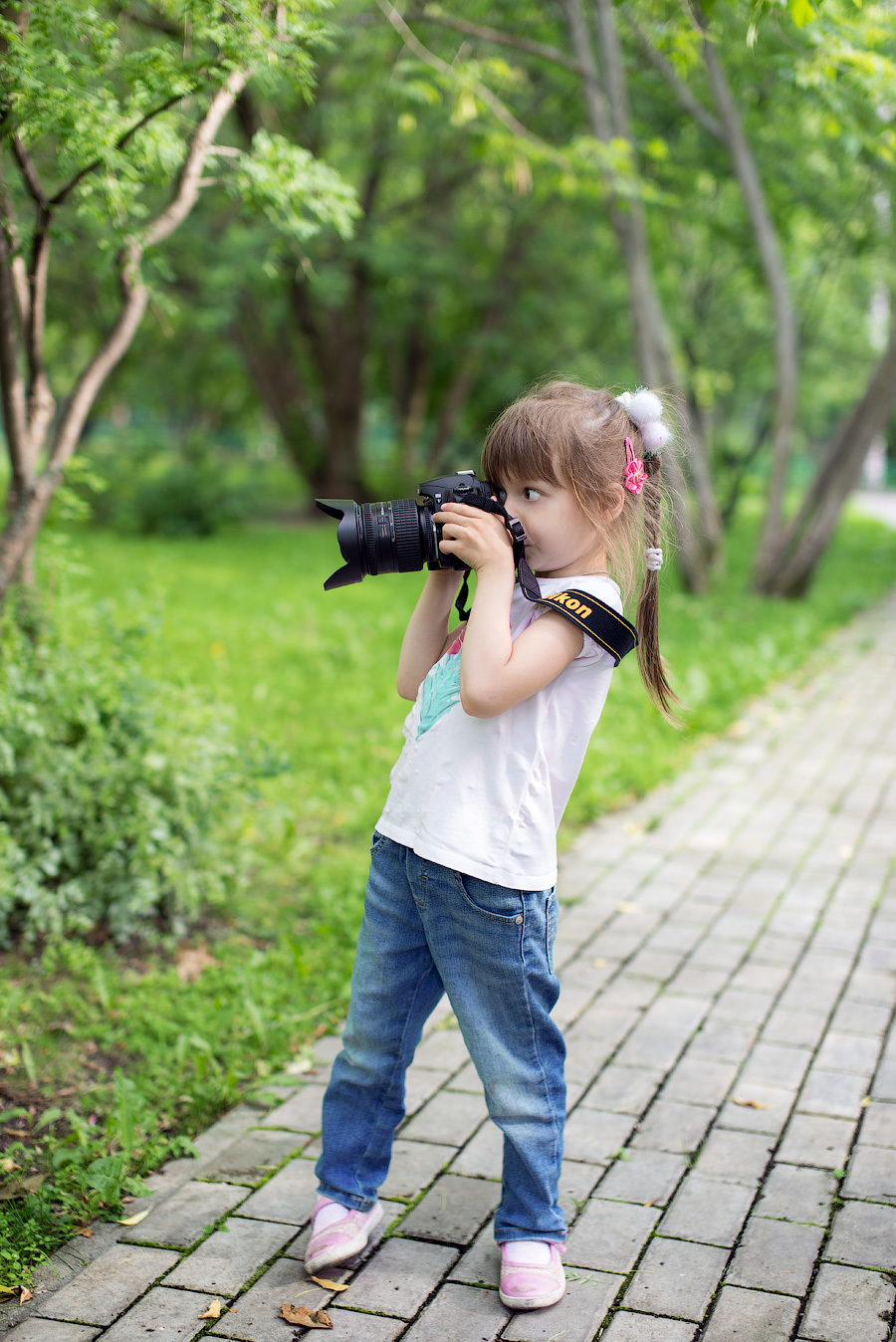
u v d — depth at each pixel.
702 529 11.82
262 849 4.37
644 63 8.87
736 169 10.49
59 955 3.35
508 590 1.81
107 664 3.77
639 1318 1.95
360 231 15.99
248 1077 2.80
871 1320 1.93
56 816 3.44
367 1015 2.02
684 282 17.23
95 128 2.66
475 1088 2.72
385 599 10.88
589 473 1.84
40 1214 2.21
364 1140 2.07
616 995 3.23
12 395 3.45
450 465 22.12
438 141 14.67
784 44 4.16
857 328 19.28
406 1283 2.04
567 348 20.34
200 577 11.95
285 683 7.08
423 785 1.91
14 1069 2.77
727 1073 2.79
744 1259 2.10
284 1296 2.01
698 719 6.51
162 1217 2.24
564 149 6.14
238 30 2.60
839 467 11.66
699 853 4.50
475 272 18.78
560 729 1.89
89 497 17.05
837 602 11.83
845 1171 2.38
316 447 19.62
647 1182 2.35
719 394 19.11
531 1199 1.98
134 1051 2.90
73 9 2.59
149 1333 1.91
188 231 13.27
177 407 31.97
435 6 6.86
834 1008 3.14
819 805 5.17
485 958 1.88
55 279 12.67
